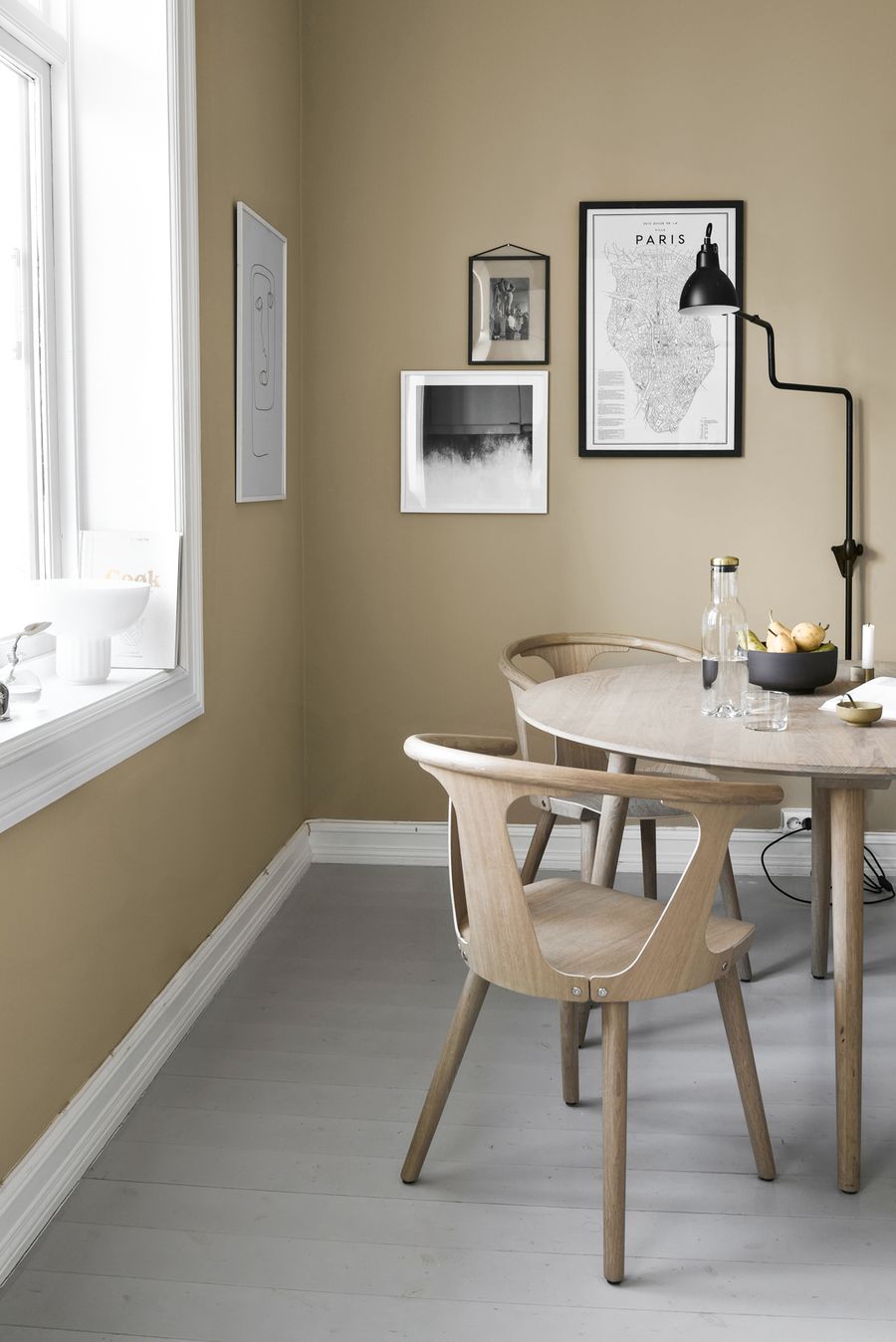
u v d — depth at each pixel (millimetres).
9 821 1835
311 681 3926
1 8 2266
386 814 3965
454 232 3736
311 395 3818
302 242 3762
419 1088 2463
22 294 2516
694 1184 2121
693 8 3623
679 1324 1766
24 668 2277
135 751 2355
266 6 3326
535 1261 1906
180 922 2729
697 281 3203
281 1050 2631
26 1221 1934
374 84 3705
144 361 2605
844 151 3625
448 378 3773
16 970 1932
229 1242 1950
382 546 3857
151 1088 2459
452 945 3254
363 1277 1865
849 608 3660
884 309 3662
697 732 2271
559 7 3654
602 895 2244
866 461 3715
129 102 2555
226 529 3047
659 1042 2676
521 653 3191
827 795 2980
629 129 3670
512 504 3803
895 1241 1961
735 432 3723
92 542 2588
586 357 3734
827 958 3072
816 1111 2367
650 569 3805
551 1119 2336
